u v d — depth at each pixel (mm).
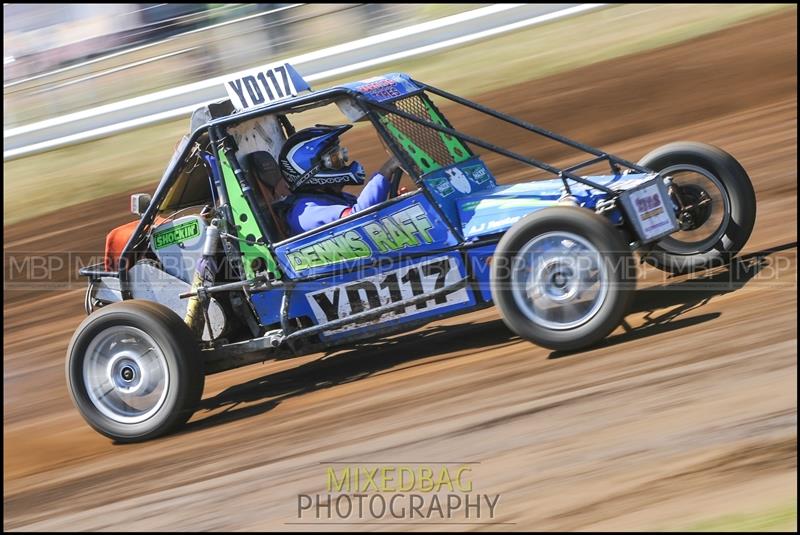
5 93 30500
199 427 11164
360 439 9523
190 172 12055
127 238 12039
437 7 32125
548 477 8008
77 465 10797
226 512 8688
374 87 10953
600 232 9625
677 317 10617
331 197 11578
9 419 13148
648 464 7855
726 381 8844
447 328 12664
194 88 28672
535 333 10039
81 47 31172
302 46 31797
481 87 26281
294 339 11031
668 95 22875
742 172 11500
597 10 31062
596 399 9070
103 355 10984
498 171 20781
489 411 9383
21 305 19188
